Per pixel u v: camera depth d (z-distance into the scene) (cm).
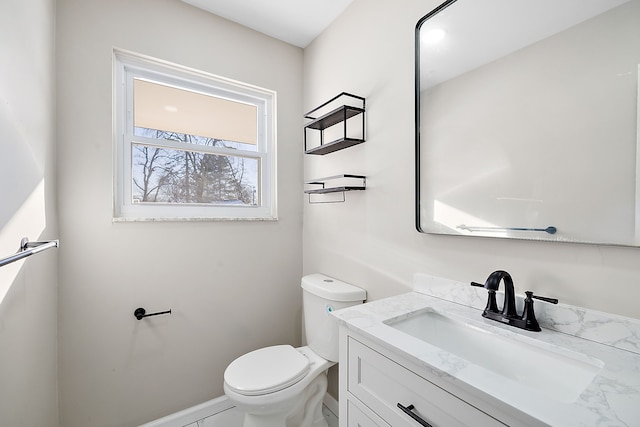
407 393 77
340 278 174
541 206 89
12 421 88
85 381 141
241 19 181
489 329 90
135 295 153
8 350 85
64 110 135
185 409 168
